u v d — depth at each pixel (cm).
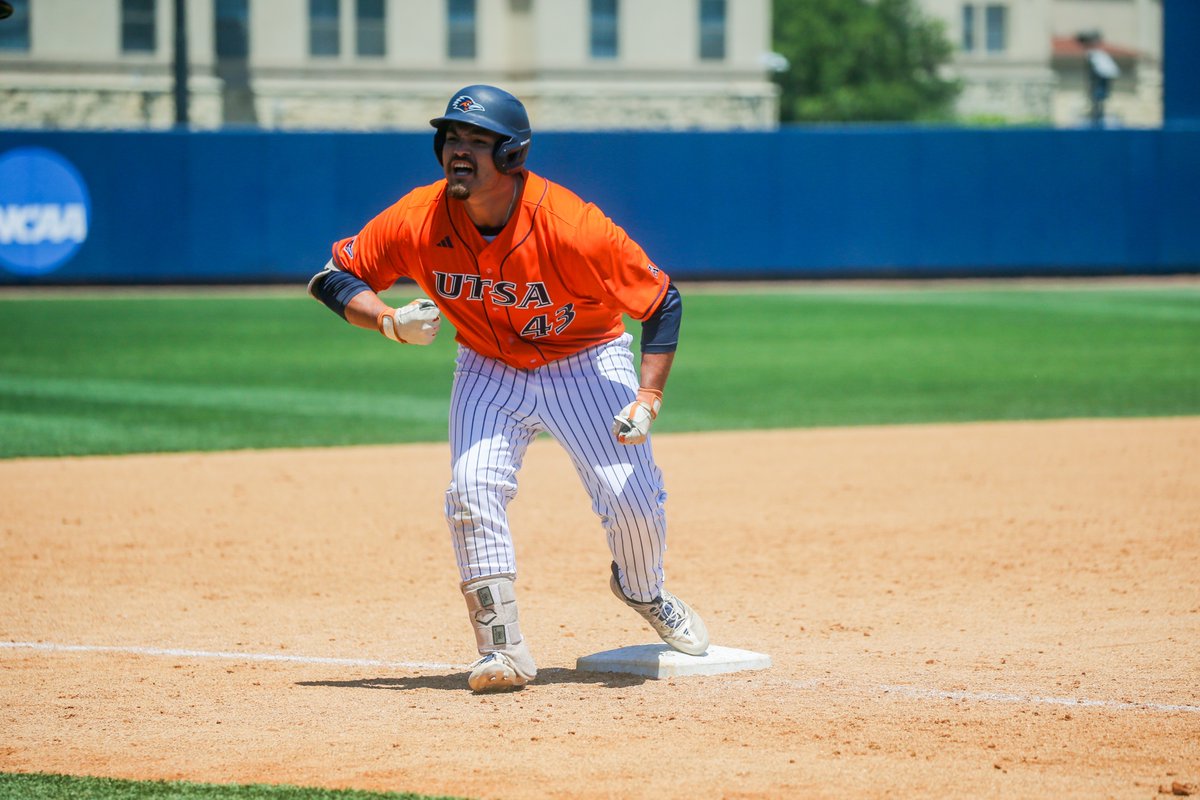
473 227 1602
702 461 3762
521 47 13325
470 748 1515
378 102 13088
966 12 18688
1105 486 3328
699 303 8462
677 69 13450
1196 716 1606
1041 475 3488
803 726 1583
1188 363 5897
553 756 1482
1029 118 18550
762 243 9794
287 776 1420
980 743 1512
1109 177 10075
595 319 1700
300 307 8100
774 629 2103
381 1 13025
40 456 3812
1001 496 3225
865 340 6712
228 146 9156
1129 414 4609
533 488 3400
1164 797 1335
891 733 1553
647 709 1662
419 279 1683
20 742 1553
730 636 2059
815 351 6334
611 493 1728
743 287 9475
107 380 5394
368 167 9300
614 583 1830
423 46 13138
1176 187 10181
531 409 1723
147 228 9138
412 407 4794
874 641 2016
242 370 5709
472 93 1543
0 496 3253
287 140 9206
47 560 2616
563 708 1670
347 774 1425
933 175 9881
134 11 12412
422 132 9325
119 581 2455
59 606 2272
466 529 1705
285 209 9256
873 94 17625
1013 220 10019
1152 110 19688
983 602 2264
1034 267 10088
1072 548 2666
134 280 9181
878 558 2617
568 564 2597
